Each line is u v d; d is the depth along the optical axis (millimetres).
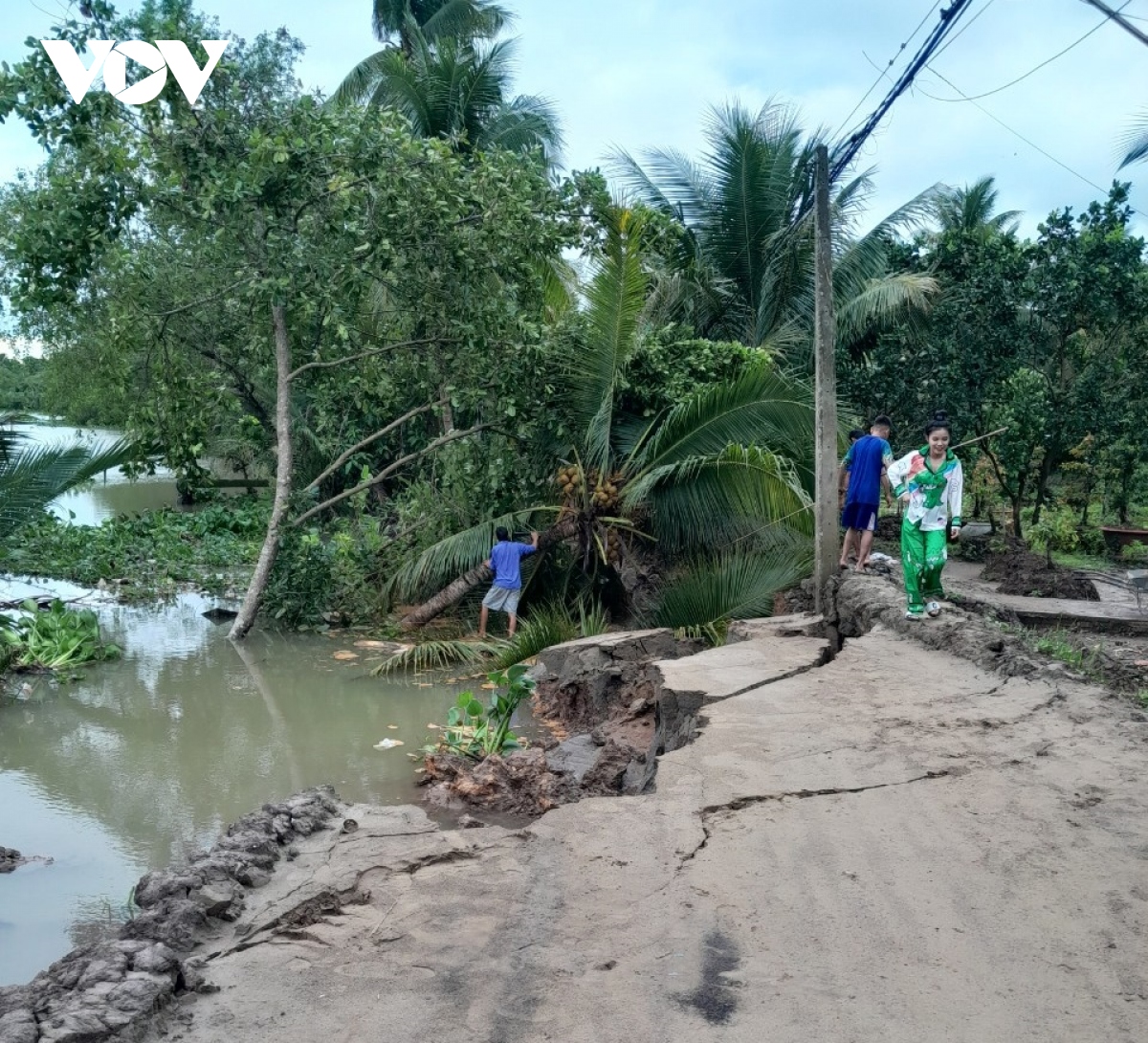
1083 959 3760
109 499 35125
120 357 17469
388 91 26750
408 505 17484
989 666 8273
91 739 9445
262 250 14859
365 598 15656
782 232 22109
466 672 12312
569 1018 3414
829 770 5828
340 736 9531
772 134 22969
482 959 3830
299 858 4820
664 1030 3334
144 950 3736
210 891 4297
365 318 17594
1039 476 23094
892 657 8680
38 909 5836
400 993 3594
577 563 15242
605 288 14391
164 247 17453
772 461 13281
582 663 10531
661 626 13039
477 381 15375
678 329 17453
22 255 13750
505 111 27938
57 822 7289
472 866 4695
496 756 7926
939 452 9305
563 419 15336
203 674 12117
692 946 3887
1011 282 20703
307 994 3604
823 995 3529
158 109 13531
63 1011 3352
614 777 7738
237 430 22656
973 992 3539
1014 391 20078
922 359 20766
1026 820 5070
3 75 12898
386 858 4789
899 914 4125
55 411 32062
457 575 15633
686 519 14352
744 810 5277
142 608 16469
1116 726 6617
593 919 4133
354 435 19047
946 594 11961
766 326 23203
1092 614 12297
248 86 14617
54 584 18078
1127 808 5215
